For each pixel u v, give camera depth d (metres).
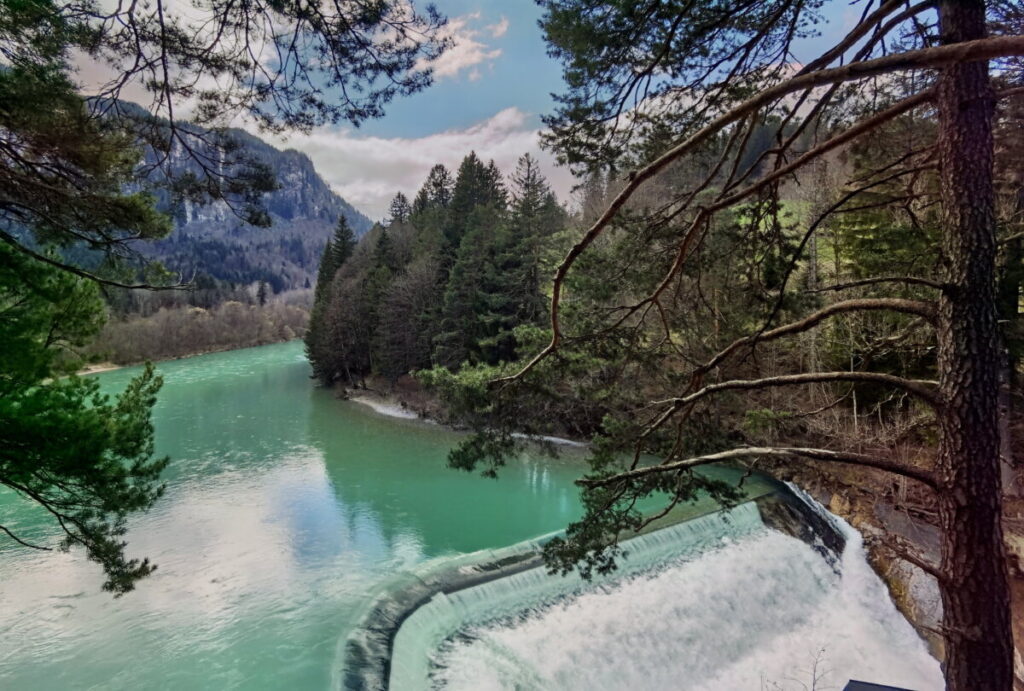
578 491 21.33
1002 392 14.07
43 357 8.29
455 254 44.81
